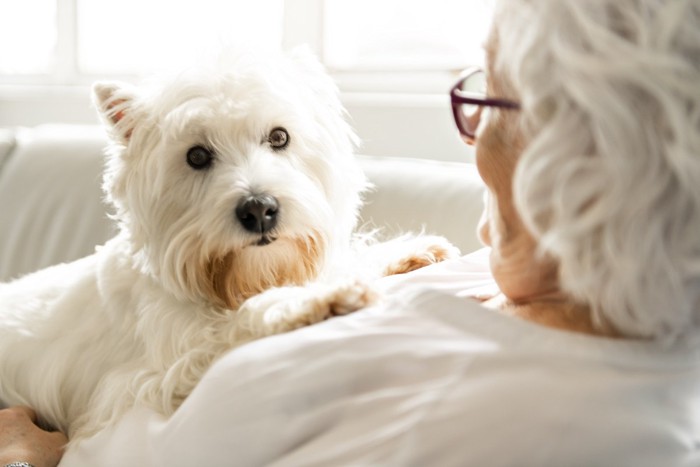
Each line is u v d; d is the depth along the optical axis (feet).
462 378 2.40
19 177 7.53
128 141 4.58
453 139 7.55
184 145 4.43
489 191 3.02
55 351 4.87
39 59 11.21
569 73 2.32
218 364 2.91
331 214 4.58
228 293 4.42
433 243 4.78
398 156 7.95
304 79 4.80
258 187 4.22
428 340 2.60
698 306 2.51
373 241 6.03
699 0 2.27
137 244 4.62
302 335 2.81
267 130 4.51
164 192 4.48
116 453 3.42
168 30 10.02
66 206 7.22
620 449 2.18
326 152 4.80
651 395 2.34
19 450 4.08
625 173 2.24
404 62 8.50
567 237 2.35
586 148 2.34
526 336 2.53
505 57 2.63
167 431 2.95
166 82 4.51
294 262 4.42
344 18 8.84
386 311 2.88
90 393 4.72
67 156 7.48
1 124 10.87
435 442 2.23
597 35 2.28
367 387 2.55
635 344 2.49
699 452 2.31
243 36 4.70
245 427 2.63
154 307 4.50
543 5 2.43
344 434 2.42
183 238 4.36
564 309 2.79
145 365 4.45
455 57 8.15
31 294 5.31
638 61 2.22
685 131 2.19
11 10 11.20
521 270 2.93
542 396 2.25
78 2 10.50
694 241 2.31
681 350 2.53
